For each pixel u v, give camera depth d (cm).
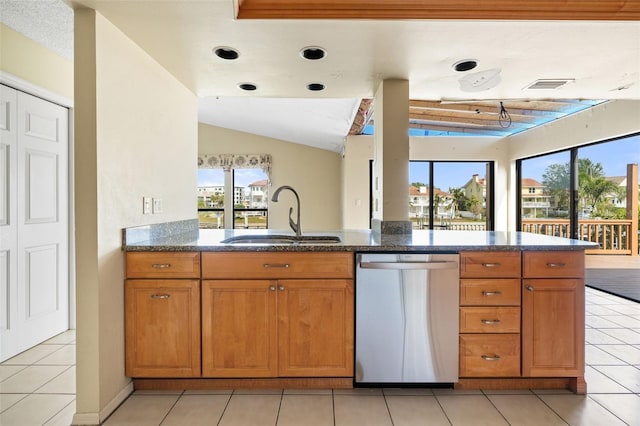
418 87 265
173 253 192
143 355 193
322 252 194
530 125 550
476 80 252
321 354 196
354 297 196
